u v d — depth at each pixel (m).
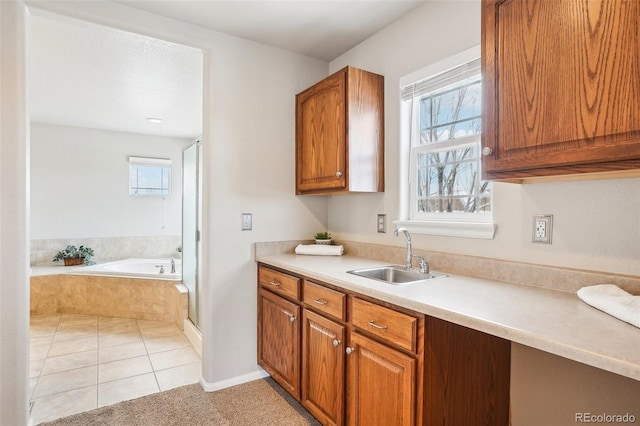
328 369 1.74
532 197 1.49
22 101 1.73
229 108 2.31
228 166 2.32
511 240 1.56
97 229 4.81
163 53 2.53
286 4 1.96
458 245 1.79
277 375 2.19
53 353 2.91
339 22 2.16
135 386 2.35
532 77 1.18
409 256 1.89
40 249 4.46
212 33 2.24
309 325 1.89
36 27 2.15
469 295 1.33
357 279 1.62
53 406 2.10
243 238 2.38
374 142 2.18
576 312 1.11
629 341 0.88
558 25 1.12
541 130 1.16
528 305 1.19
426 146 2.03
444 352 1.31
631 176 1.19
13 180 1.70
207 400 2.15
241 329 2.38
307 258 2.29
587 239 1.32
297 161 2.55
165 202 5.27
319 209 2.71
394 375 1.36
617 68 0.98
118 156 4.95
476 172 1.80
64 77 2.96
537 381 1.47
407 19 2.06
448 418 1.33
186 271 3.62
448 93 1.94
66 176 4.62
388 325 1.39
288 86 2.56
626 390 1.24
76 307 3.99
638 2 0.94
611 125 1.00
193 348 3.03
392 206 2.17
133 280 3.85
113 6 1.92
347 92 2.07
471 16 1.71
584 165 1.08
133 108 3.84
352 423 1.60
